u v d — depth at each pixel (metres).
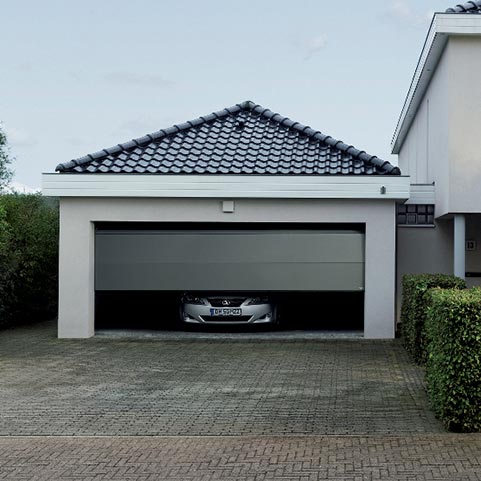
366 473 6.04
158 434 7.46
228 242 14.96
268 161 15.32
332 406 8.59
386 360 12.00
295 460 6.43
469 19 13.74
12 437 7.38
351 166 14.99
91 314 15.00
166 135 16.70
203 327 16.41
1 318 16.67
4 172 32.66
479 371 7.30
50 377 10.66
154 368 11.37
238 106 18.20
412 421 7.81
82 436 7.40
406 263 16.38
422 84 17.22
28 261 17.22
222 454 6.66
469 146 14.08
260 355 12.60
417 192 16.25
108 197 14.74
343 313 17.72
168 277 15.01
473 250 16.25
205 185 14.57
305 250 14.88
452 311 7.31
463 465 6.20
